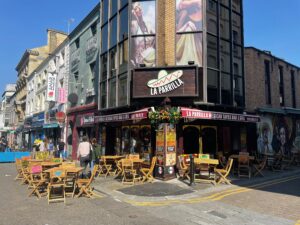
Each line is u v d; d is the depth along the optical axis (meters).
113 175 12.08
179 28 12.14
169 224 5.71
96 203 7.52
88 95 18.19
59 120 21.03
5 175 13.08
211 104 11.67
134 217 6.21
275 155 13.59
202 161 9.94
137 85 11.88
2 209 6.92
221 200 7.52
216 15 12.75
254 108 14.95
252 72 15.23
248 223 5.71
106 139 15.44
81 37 20.64
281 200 7.46
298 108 19.45
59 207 7.11
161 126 10.84
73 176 8.54
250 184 9.75
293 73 19.55
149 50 12.41
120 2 14.02
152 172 10.97
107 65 14.88
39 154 17.61
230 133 13.39
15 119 47.06
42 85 30.62
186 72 11.35
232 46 13.30
